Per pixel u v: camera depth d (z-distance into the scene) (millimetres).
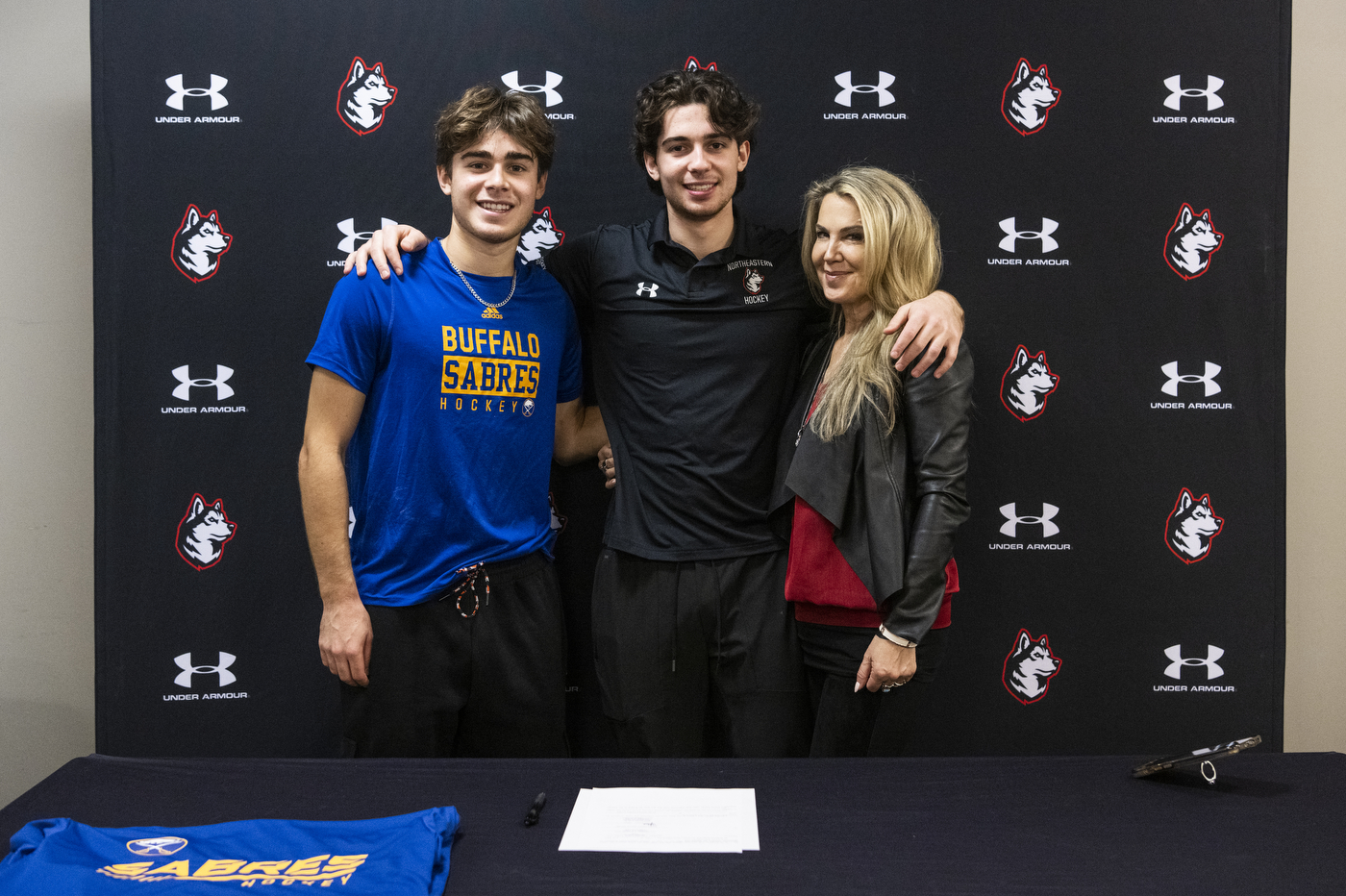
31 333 2301
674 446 1921
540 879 1018
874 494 1714
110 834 1073
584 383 2182
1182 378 2258
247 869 991
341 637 1801
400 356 1808
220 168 2164
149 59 2141
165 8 2137
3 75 2266
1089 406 2260
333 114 2172
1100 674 2289
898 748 1785
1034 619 2287
